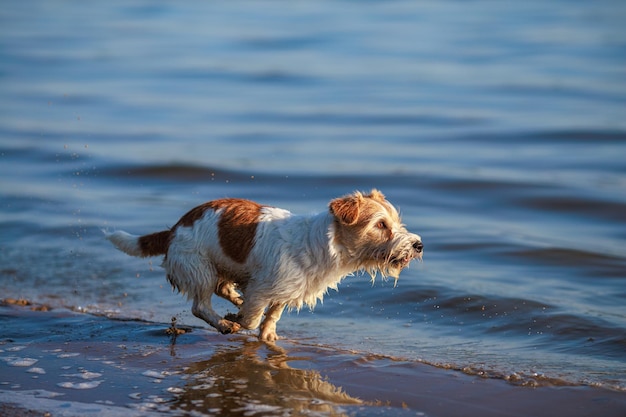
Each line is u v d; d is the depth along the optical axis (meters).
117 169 17.30
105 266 11.57
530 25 42.03
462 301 9.95
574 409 6.76
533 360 8.05
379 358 8.09
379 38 38.03
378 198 8.23
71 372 7.61
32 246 12.45
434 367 7.80
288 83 28.86
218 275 8.53
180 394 7.05
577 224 13.99
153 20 47.44
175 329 8.99
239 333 9.02
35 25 46.34
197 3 56.69
